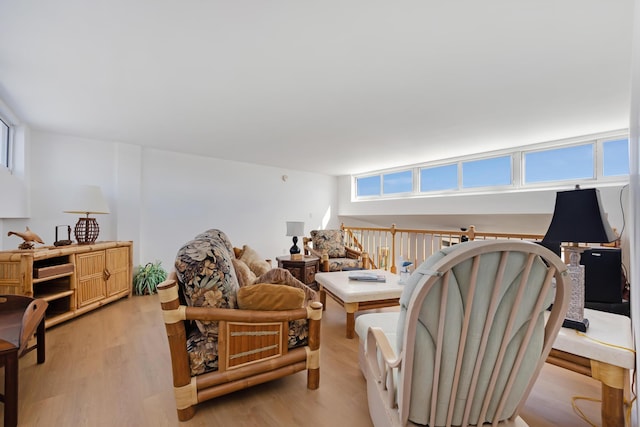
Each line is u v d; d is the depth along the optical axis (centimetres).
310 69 188
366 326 170
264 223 527
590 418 145
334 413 150
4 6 130
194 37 155
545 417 146
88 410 150
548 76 192
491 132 316
